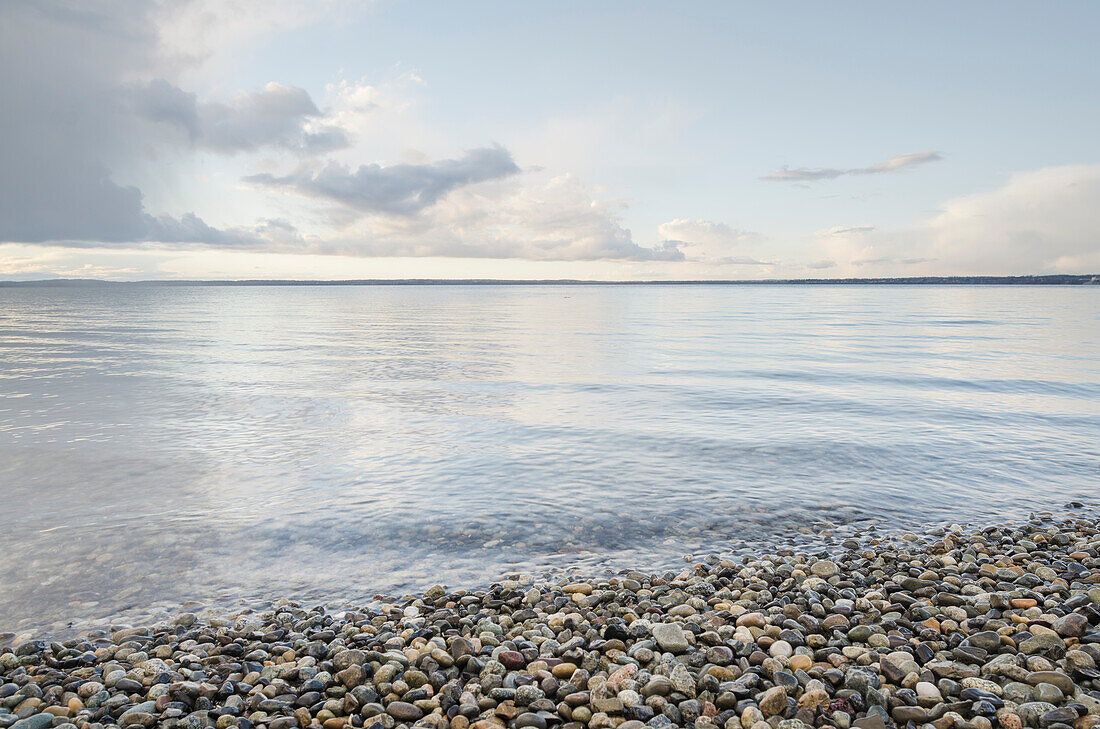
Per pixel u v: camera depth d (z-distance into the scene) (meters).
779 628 5.85
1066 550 8.28
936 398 20.62
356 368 29.58
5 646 6.05
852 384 23.86
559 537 8.94
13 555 8.27
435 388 23.22
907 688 4.80
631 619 6.15
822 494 10.91
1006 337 46.88
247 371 28.47
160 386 23.83
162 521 9.56
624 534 9.06
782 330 56.66
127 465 12.77
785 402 19.97
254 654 5.59
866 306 120.38
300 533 9.07
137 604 6.96
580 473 12.09
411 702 4.77
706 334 52.22
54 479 11.78
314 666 5.34
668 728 4.33
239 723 4.50
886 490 11.14
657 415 17.92
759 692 4.77
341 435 15.48
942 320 71.62
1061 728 4.18
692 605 6.52
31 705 4.74
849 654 5.33
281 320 80.25
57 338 48.88
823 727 4.29
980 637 5.42
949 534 9.09
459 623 6.14
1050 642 5.22
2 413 18.58
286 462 12.95
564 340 46.91
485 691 4.93
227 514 9.85
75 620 6.60
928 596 6.73
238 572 7.79
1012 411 18.31
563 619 6.12
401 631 6.06
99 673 5.29
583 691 4.86
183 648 5.77
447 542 8.74
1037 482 11.67
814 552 8.42
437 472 12.17
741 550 8.53
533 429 16.06
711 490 11.06
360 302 172.12
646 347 40.44
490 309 120.31
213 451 13.93
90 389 23.14
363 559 8.18
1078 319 71.75
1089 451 13.79
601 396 21.31
